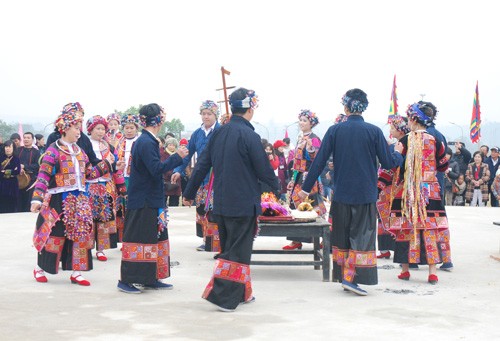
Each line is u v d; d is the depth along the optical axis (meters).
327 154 6.77
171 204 17.84
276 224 7.51
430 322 5.59
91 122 8.80
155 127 6.75
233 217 6.04
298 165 9.02
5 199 15.59
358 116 6.75
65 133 7.13
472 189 19.86
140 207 6.70
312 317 5.75
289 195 9.27
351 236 6.69
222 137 6.16
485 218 14.95
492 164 19.84
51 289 6.96
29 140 16.36
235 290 5.98
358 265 6.65
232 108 6.25
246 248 6.05
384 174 7.50
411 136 7.50
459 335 5.18
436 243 7.43
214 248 8.98
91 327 5.36
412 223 7.40
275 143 18.08
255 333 5.20
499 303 6.39
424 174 7.47
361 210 6.64
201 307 6.13
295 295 6.73
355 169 6.64
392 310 6.04
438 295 6.77
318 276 7.92
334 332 5.24
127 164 9.63
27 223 13.16
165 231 6.94
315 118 9.05
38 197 6.91
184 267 8.41
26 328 5.31
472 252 9.80
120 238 9.62
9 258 9.02
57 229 7.11
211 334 5.16
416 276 7.90
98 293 6.76
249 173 6.07
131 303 6.29
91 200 8.73
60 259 7.21
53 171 7.04
